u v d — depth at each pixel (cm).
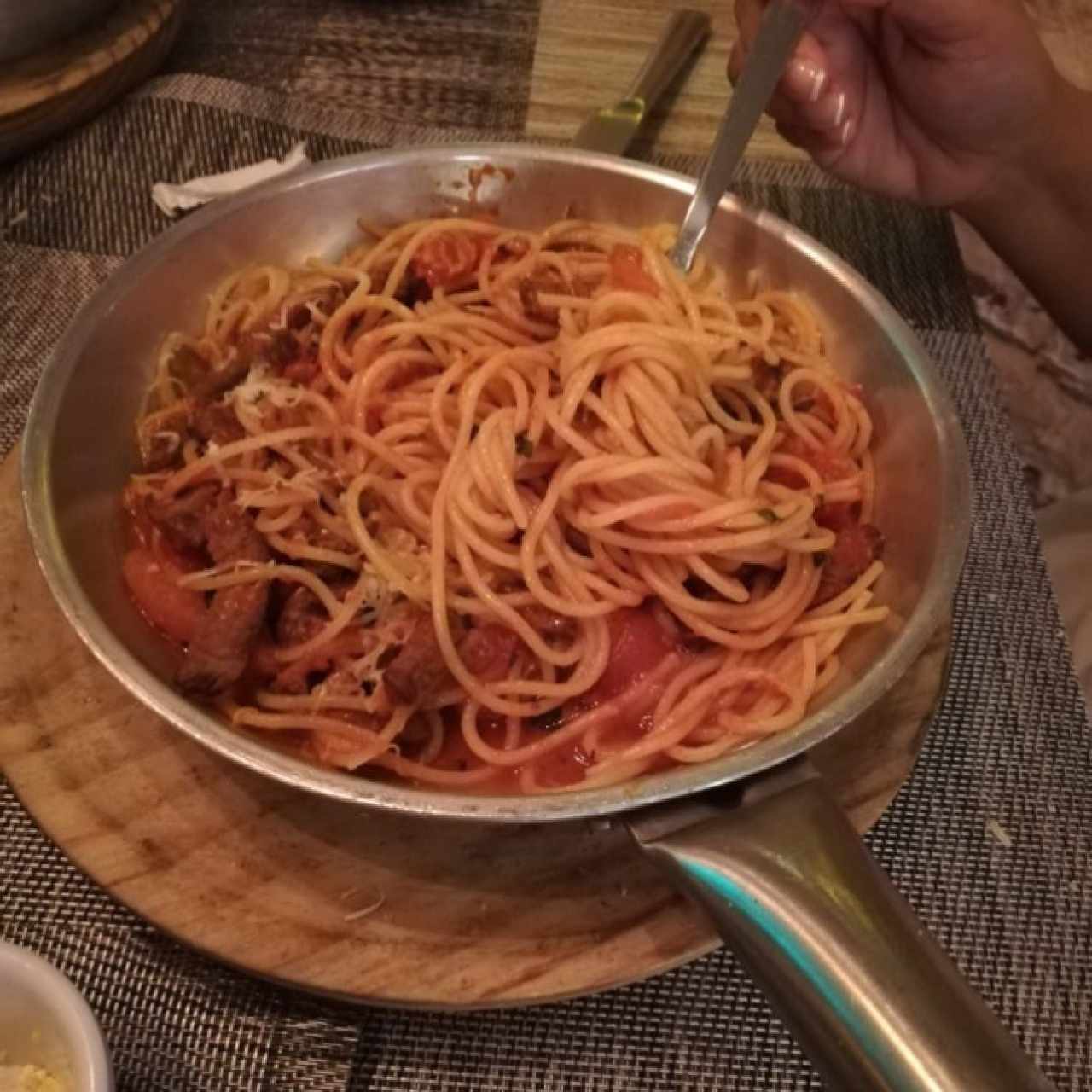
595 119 119
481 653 77
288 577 79
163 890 67
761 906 53
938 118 109
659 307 91
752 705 79
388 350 92
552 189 100
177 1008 66
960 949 73
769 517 81
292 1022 66
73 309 104
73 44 117
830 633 81
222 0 137
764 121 129
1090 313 128
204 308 93
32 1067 54
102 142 119
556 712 79
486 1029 67
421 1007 64
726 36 137
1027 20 106
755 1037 68
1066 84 114
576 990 65
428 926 67
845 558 82
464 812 57
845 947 50
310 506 83
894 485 85
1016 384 165
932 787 80
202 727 60
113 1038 64
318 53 132
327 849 70
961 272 116
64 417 76
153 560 80
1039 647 89
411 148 98
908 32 102
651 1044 67
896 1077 46
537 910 68
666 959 66
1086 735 84
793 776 61
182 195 113
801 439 89
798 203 120
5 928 68
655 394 86
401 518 84
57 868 71
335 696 75
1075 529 129
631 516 81
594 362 86
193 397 87
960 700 85
